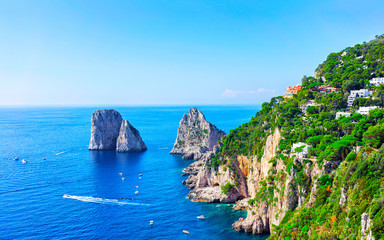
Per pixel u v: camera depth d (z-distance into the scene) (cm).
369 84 13588
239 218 11806
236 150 15088
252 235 10794
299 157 9638
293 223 8356
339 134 10131
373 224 5431
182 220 12012
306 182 8981
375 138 7819
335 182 7850
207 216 12381
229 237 10675
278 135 11862
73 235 10719
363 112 11162
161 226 11488
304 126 11531
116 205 13512
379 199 5834
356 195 6694
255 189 12975
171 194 15075
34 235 10631
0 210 12706
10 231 10862
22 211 12644
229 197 13862
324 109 12825
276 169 11025
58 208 13062
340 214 6919
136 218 12175
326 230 7019
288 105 14738
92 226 11425
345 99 12950
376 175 6600
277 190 10325
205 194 14400
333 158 8388
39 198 14238
